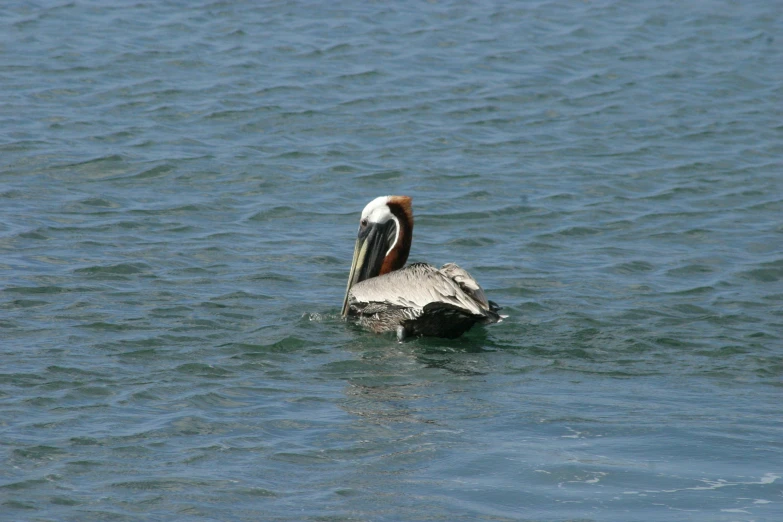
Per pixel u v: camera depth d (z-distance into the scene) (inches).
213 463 379.6
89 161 827.4
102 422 415.5
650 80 1089.4
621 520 335.6
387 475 370.9
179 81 1027.3
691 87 1073.5
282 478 368.2
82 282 600.1
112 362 486.6
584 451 392.5
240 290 602.9
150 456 384.2
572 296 610.2
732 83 1087.6
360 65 1095.6
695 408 442.3
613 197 800.3
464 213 761.0
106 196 761.0
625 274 652.1
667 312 585.0
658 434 409.4
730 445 398.3
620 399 454.0
